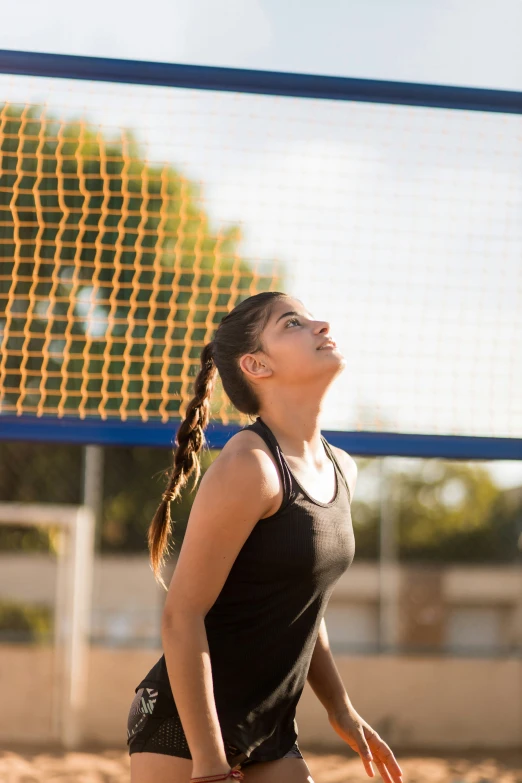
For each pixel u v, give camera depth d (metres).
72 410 3.56
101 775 6.88
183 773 2.24
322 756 7.77
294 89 3.36
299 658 2.36
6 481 11.92
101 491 13.79
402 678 8.59
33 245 4.62
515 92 3.48
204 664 2.13
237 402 2.50
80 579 8.55
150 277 4.60
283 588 2.25
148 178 4.12
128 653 8.45
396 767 2.59
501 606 15.61
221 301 4.19
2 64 3.23
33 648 8.30
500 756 8.10
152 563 2.56
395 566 11.72
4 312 3.80
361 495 15.88
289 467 2.28
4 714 8.16
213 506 2.16
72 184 4.80
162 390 3.75
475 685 8.61
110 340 3.80
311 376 2.38
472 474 16.39
